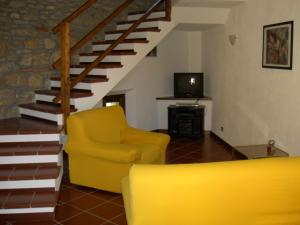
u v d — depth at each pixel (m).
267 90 4.07
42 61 5.26
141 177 2.00
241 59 4.88
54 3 5.32
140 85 6.43
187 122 6.27
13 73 4.95
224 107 5.73
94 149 3.63
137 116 6.46
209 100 6.47
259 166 2.06
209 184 2.02
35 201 3.19
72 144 3.82
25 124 4.34
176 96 6.67
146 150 3.82
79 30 5.75
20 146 3.88
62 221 3.13
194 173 2.00
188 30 6.81
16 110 4.99
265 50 4.07
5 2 4.78
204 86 6.89
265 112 4.14
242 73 4.86
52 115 4.42
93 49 5.89
